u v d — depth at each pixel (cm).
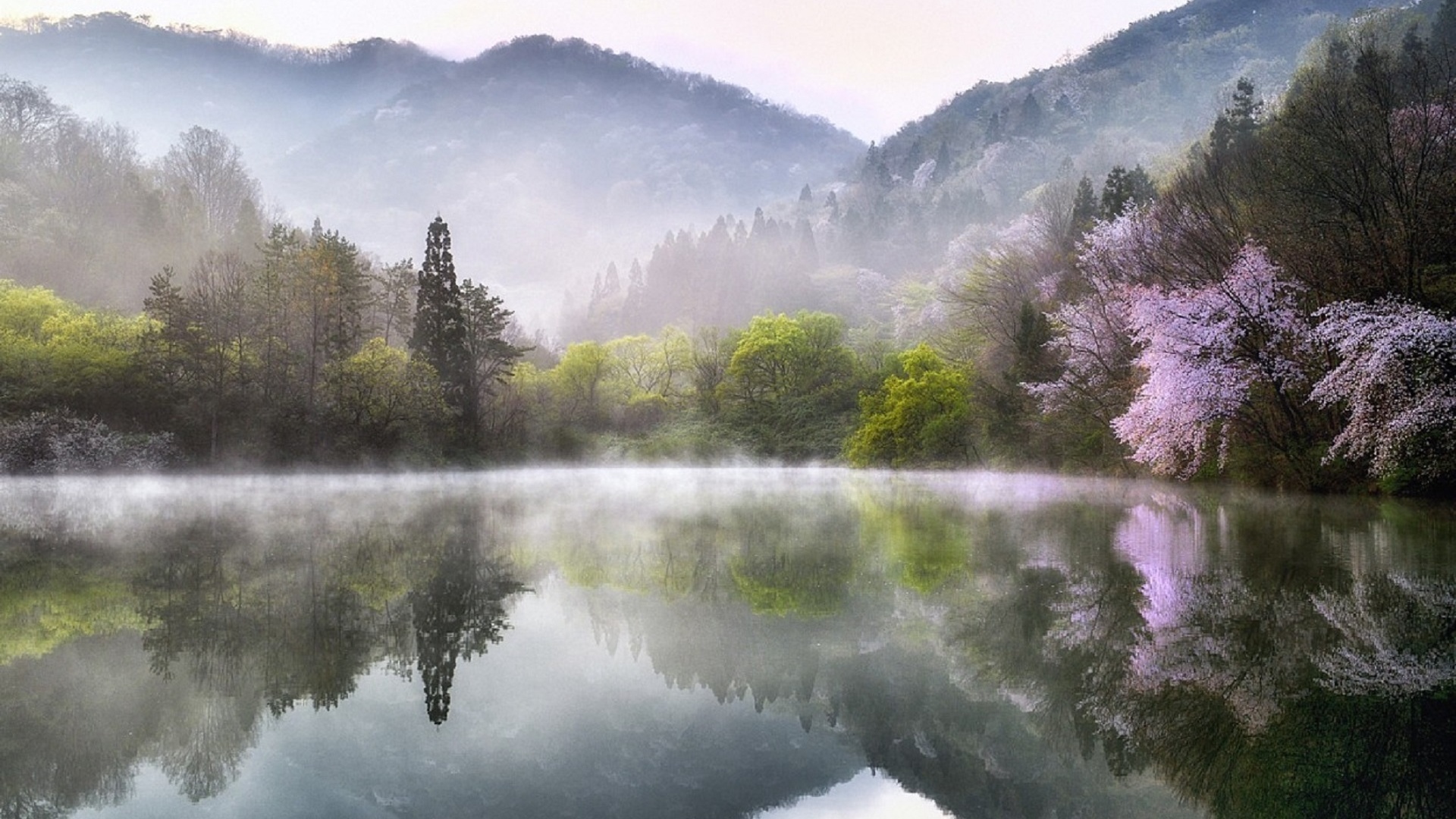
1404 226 2453
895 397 5003
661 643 1060
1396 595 1191
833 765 707
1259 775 641
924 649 1016
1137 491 3109
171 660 984
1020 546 1745
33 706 833
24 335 4597
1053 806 621
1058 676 895
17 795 645
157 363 4156
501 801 620
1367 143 2539
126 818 599
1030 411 4216
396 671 952
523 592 1367
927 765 708
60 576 1481
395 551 1791
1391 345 2147
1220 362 2677
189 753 725
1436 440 2241
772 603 1270
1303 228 2695
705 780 677
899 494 3431
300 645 1051
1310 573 1355
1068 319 3912
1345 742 691
